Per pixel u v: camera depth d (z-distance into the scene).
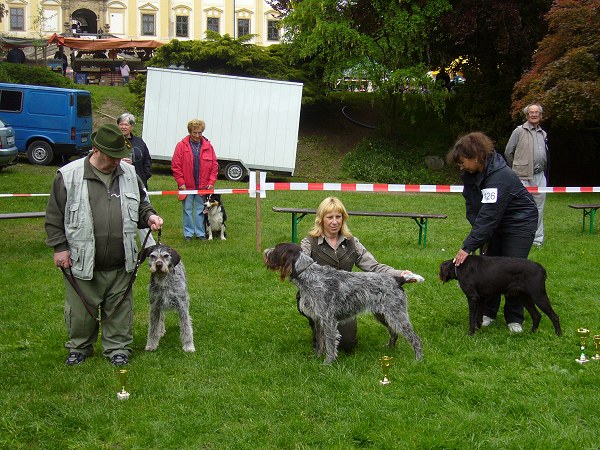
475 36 23.19
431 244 10.65
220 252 9.55
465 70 24.88
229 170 20.55
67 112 19.34
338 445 3.99
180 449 4.01
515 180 6.04
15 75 27.61
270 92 20.36
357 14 23.45
